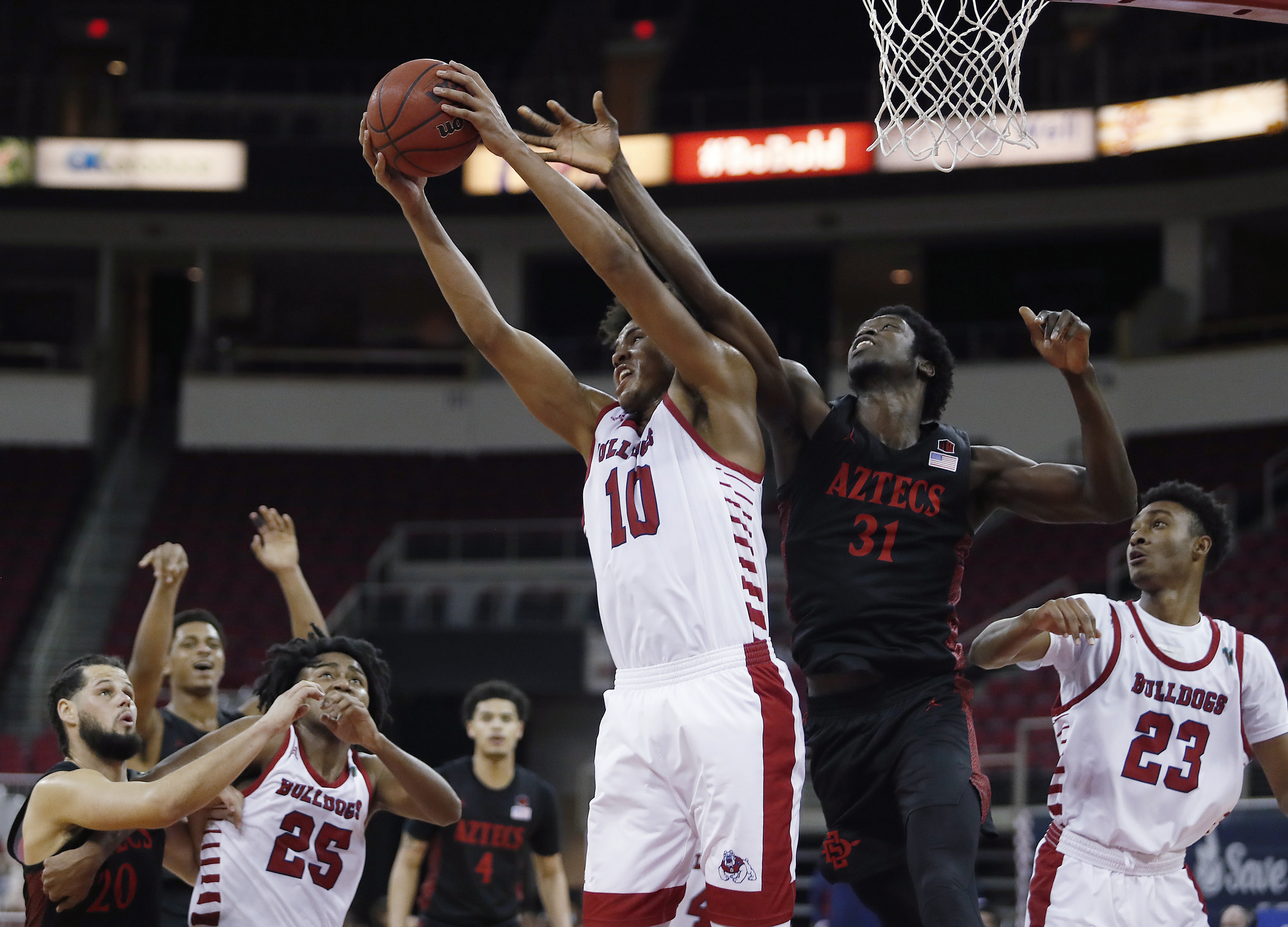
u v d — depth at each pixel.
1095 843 3.76
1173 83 18.14
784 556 3.60
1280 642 12.77
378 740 4.13
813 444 3.51
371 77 21.55
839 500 3.46
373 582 15.62
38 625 16.03
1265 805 7.20
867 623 3.35
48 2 21.75
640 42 21.14
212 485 18.27
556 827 6.27
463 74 3.23
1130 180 17.67
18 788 9.62
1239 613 13.40
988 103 4.13
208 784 3.57
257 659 15.06
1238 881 7.27
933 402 3.64
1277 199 17.53
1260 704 3.87
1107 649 3.82
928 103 4.18
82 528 17.53
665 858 2.90
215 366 19.34
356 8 22.41
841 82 20.12
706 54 21.03
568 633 13.65
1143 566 3.93
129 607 16.22
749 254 20.19
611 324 3.52
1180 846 3.79
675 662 2.92
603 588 3.06
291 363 19.70
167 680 12.41
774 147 18.14
